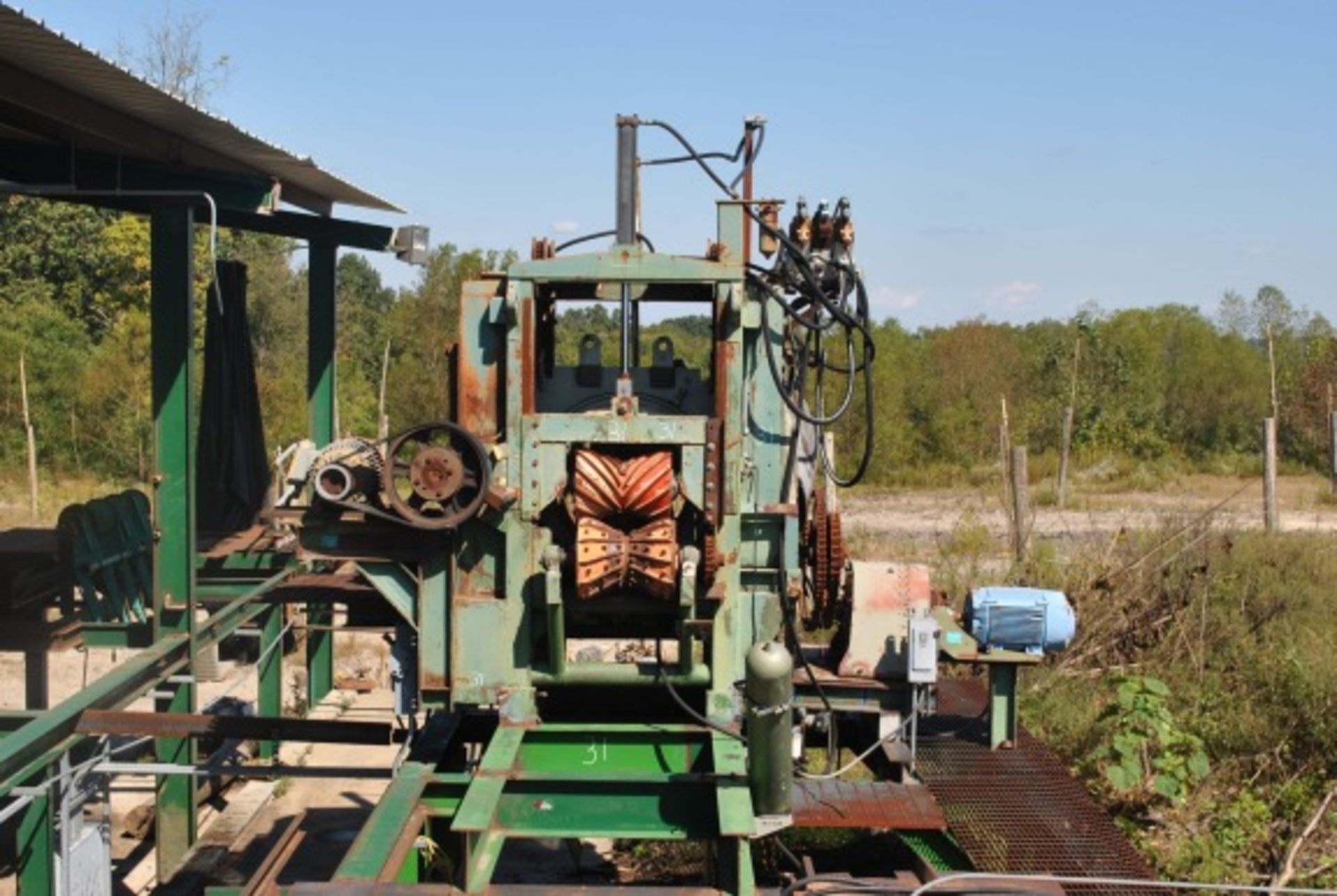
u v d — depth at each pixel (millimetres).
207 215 9930
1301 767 8836
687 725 5879
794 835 7293
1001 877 4926
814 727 6875
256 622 10578
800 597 6344
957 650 6746
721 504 5828
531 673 5926
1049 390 33156
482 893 4602
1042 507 22469
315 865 8297
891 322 38562
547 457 5863
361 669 12664
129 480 25172
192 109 6844
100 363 26891
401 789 5461
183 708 8031
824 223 6637
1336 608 12453
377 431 24078
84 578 7879
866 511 23000
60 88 6508
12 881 7359
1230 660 11016
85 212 32531
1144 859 6676
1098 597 11922
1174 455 31875
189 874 8008
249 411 10719
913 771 6469
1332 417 23391
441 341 27922
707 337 8047
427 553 6000
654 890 4680
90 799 7082
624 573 5613
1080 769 8750
